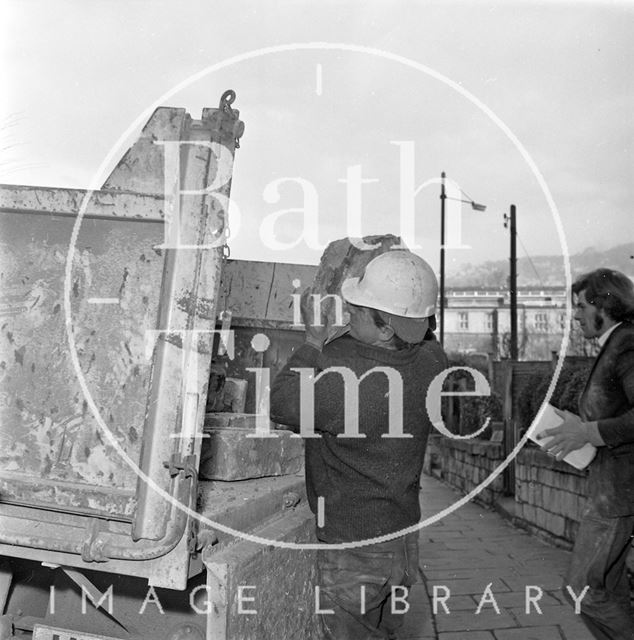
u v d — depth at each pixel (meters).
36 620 2.54
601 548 3.46
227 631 2.00
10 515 2.07
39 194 2.16
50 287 2.15
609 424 3.41
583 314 3.83
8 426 2.11
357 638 2.80
